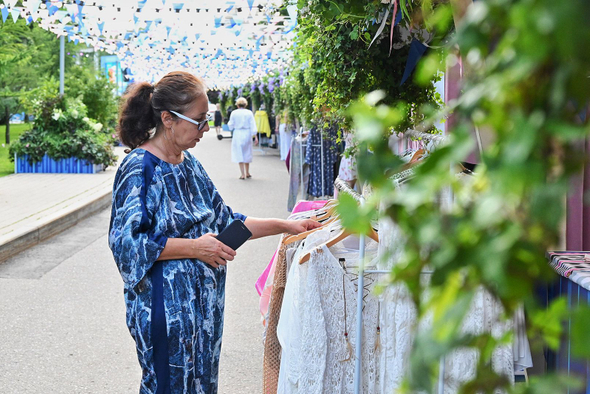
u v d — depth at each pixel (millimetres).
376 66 4824
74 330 5703
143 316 2773
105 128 22406
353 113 773
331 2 4047
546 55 594
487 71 680
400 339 2963
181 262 2830
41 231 9484
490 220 627
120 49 9562
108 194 13203
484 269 640
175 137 2875
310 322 3076
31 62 25688
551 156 641
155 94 2861
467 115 694
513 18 584
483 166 673
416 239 724
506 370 2902
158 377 2783
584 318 594
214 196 3109
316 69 5266
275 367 3662
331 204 3730
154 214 2834
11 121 44906
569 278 2936
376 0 3631
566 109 646
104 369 4898
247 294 6809
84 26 7926
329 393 3154
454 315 650
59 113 16875
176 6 7242
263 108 27797
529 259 632
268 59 13180
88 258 8414
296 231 3363
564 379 631
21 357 5094
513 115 643
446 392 2861
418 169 691
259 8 7445
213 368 2953
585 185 3402
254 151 27391
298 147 11242
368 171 755
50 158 16625
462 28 680
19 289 6953
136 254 2736
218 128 36969
